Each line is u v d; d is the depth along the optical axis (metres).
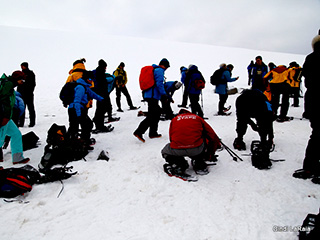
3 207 2.76
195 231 2.36
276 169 3.56
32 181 3.22
